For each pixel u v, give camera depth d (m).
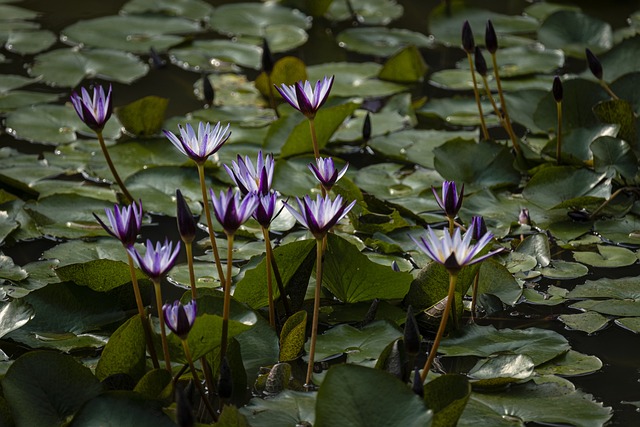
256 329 3.35
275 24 8.01
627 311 3.65
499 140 5.65
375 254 4.16
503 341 3.39
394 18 8.36
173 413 2.84
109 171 5.15
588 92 5.51
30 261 4.20
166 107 5.84
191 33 7.84
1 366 3.23
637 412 3.04
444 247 2.65
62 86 6.53
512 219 4.53
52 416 2.80
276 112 6.00
